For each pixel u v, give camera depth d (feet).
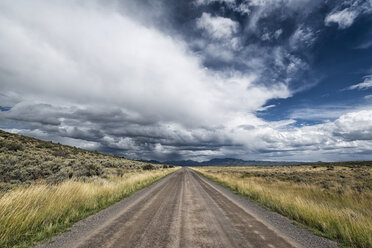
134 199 31.99
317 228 17.34
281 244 13.57
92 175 51.26
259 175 105.40
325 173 110.32
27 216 15.93
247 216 21.50
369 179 67.21
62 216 19.94
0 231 13.88
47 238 14.33
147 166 148.87
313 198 31.01
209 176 101.04
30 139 130.82
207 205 27.71
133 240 14.01
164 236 14.90
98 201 27.81
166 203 28.86
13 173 34.37
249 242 13.85
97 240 13.94
